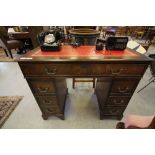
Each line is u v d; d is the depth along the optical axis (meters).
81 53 1.25
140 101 1.97
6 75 2.77
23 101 1.98
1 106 1.86
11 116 1.70
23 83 2.46
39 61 1.08
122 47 1.30
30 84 1.28
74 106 1.89
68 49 1.38
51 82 1.26
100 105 1.69
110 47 1.31
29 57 1.13
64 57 1.13
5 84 2.44
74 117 1.70
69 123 1.61
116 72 1.17
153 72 1.89
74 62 1.09
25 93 2.16
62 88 1.71
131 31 6.02
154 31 5.18
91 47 1.47
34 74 1.18
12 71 2.94
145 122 1.06
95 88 2.15
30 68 1.14
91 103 1.96
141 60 1.08
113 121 1.64
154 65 1.93
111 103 1.47
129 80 1.24
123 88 1.32
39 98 1.41
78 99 2.04
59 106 1.50
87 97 2.09
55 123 1.61
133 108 1.83
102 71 1.16
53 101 1.44
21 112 1.77
